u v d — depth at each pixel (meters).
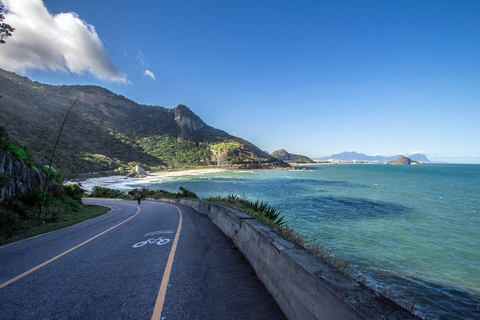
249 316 2.57
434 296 8.55
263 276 3.44
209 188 67.69
